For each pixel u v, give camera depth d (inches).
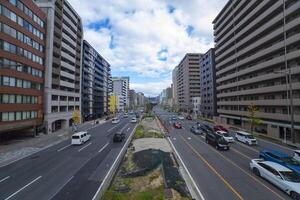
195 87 5708.7
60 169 835.4
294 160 797.2
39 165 901.2
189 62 5748.0
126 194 583.5
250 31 2263.8
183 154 1085.8
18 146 1332.4
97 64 4084.6
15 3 1470.2
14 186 660.1
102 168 843.4
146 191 589.3
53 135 1815.9
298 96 1578.5
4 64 1236.5
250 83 2199.8
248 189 625.0
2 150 1216.8
